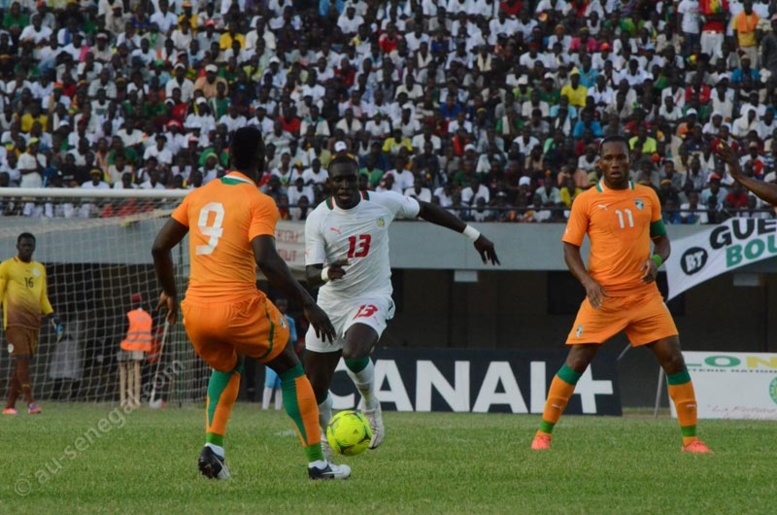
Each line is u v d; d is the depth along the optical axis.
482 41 91.12
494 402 58.94
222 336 22.53
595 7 93.88
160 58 90.62
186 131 83.88
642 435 38.94
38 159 79.19
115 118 83.81
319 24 94.19
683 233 74.31
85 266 72.69
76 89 85.81
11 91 85.69
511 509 19.50
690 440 32.00
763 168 80.19
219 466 23.16
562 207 72.38
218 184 23.17
